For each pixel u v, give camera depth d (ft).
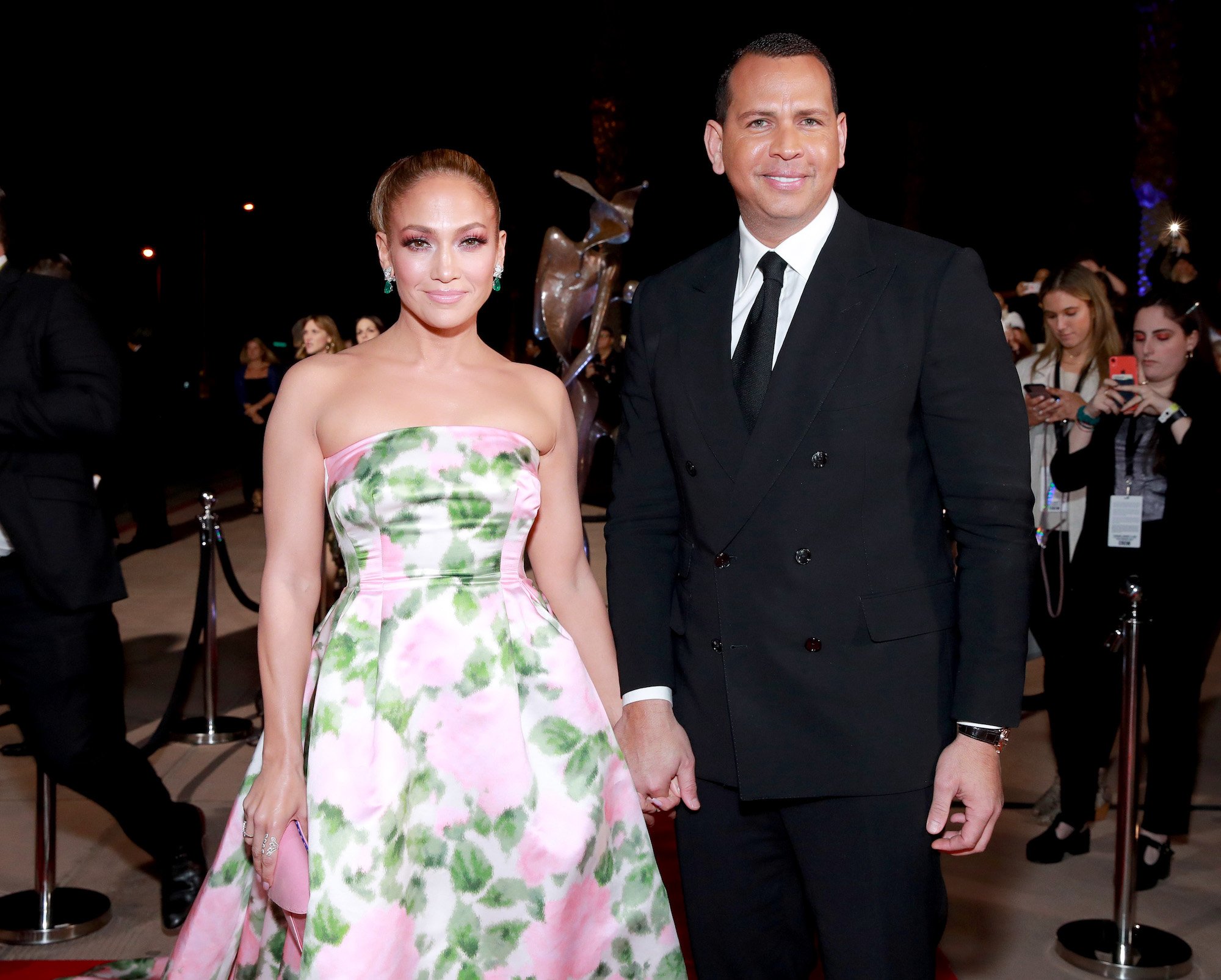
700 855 6.69
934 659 6.23
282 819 5.84
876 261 6.36
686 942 10.37
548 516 6.90
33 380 9.57
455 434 6.23
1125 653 10.40
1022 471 6.09
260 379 37.52
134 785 10.12
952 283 6.18
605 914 6.36
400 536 6.18
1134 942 10.39
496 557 6.33
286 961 5.98
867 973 6.17
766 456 6.29
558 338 17.43
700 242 69.51
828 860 6.30
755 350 6.49
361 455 6.18
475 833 6.04
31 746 9.90
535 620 6.41
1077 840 12.46
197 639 14.33
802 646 6.27
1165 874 11.94
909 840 6.16
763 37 6.44
